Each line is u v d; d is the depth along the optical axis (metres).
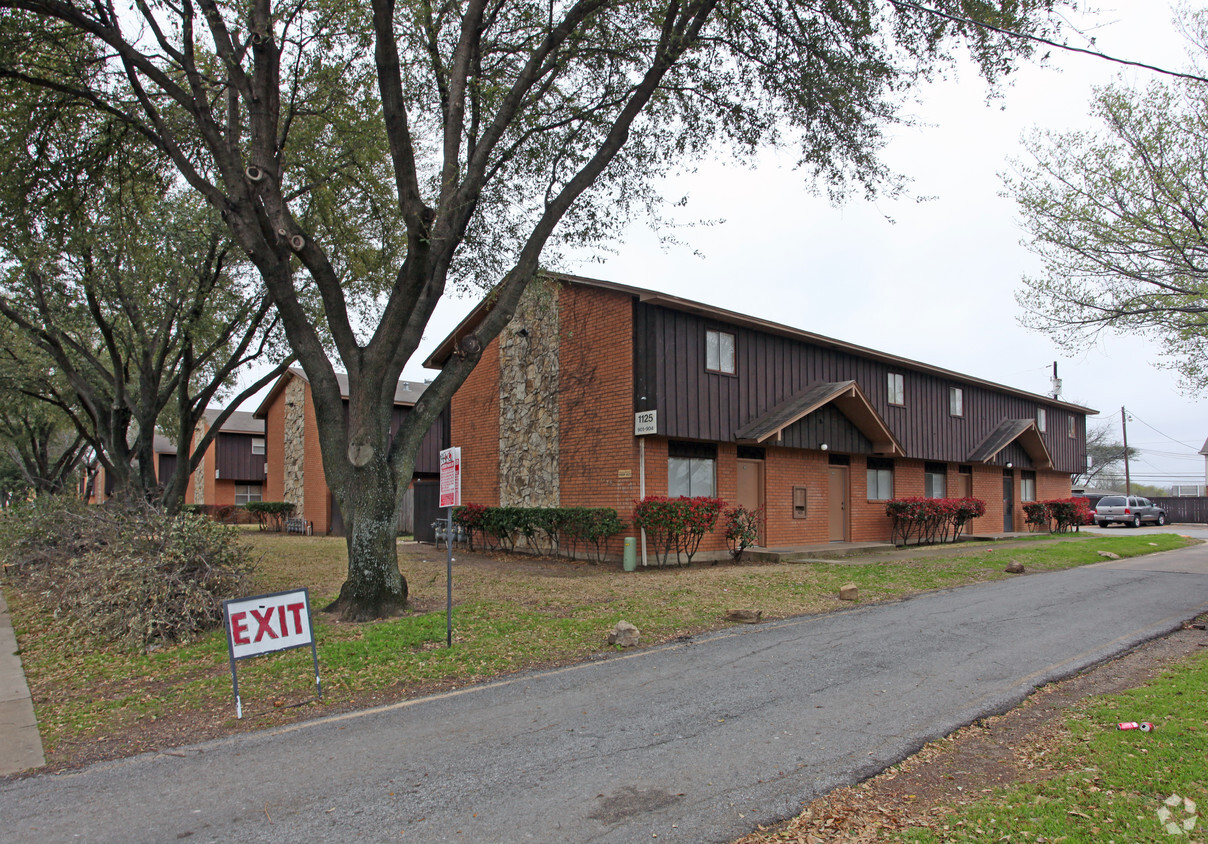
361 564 9.21
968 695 6.04
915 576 13.26
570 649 7.85
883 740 5.02
